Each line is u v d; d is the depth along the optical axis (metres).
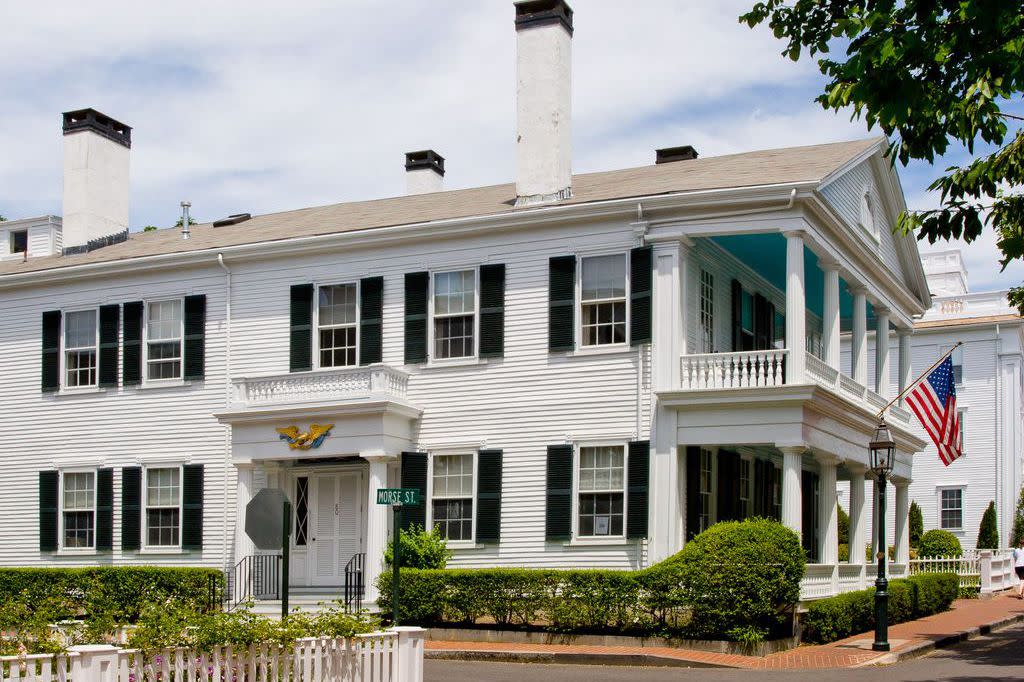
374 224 28.67
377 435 26.03
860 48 11.41
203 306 29.95
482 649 21.30
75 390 31.38
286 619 13.48
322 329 28.72
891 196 31.09
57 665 10.96
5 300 32.81
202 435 29.58
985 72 11.67
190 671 12.27
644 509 24.38
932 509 47.16
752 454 29.08
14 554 31.73
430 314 27.38
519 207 27.50
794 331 23.67
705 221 24.62
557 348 25.81
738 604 20.50
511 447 26.11
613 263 25.64
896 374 47.56
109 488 30.52
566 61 28.53
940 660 20.25
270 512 14.95
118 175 36.34
